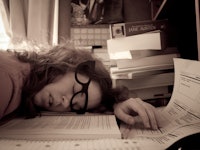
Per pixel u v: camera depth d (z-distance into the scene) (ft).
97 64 2.60
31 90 2.06
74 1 5.06
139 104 1.75
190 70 1.92
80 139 1.25
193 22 2.78
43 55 2.46
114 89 2.52
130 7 5.10
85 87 2.13
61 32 4.55
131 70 2.90
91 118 1.79
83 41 5.11
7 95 1.54
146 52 2.97
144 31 3.19
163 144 1.11
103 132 1.32
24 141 1.14
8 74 1.60
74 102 2.08
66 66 2.26
